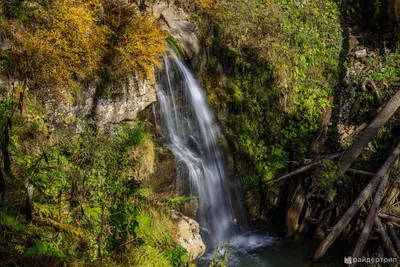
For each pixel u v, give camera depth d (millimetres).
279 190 7930
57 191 4207
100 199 4520
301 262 6762
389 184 7285
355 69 8914
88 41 4941
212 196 6820
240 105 7844
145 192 5043
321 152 8109
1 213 3402
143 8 6695
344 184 7602
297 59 8758
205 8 7945
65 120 4871
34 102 4566
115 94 5371
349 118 8406
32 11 4676
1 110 4207
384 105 8000
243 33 8289
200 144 6988
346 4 9773
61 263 3467
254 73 8172
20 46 4488
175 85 6738
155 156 5773
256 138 8023
